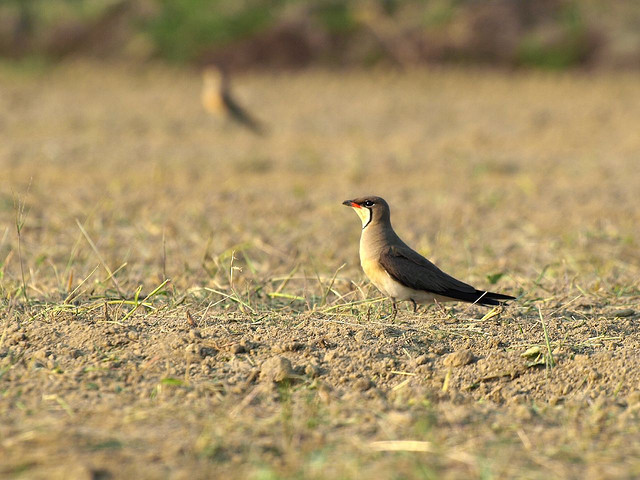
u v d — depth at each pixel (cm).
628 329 1381
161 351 1213
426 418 1039
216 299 1517
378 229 1412
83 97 4881
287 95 5066
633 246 2086
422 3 6169
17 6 6169
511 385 1167
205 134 3984
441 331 1336
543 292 1638
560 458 948
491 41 5900
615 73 5641
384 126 4197
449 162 3334
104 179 2956
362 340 1283
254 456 926
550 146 3709
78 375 1137
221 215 2427
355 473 890
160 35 5997
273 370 1145
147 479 872
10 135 3769
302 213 2500
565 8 6038
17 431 969
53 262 1819
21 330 1281
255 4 6141
